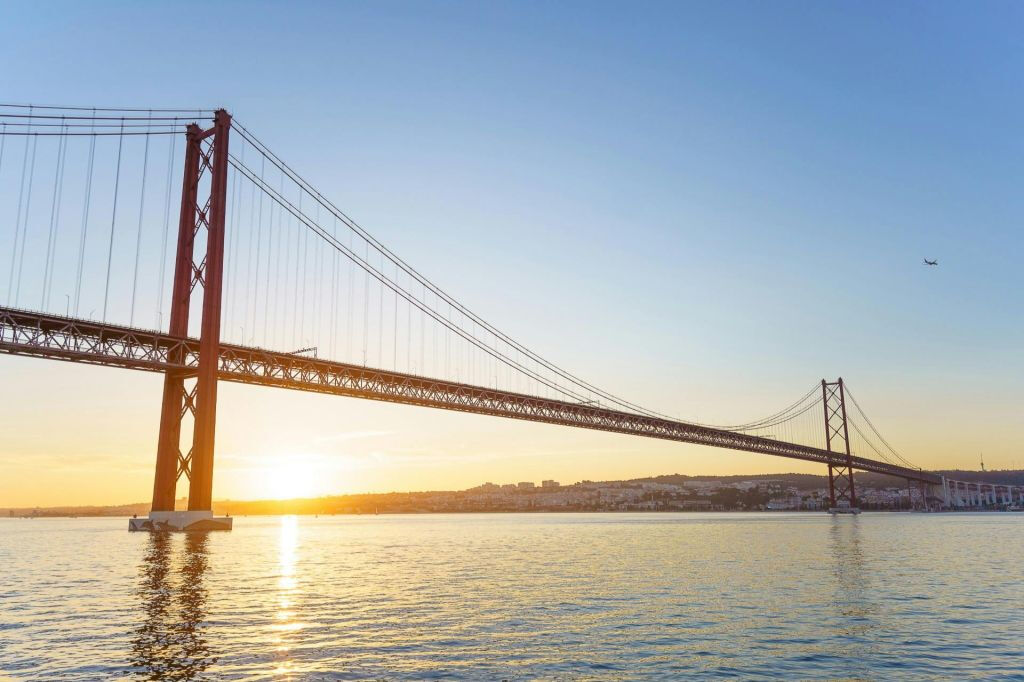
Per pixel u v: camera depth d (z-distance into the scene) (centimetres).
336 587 3694
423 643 2281
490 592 3512
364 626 2566
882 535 9394
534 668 1994
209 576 4194
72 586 3709
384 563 5303
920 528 12031
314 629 2503
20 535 11725
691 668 2016
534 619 2730
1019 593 3478
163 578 4069
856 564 4997
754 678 1933
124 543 7212
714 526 13300
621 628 2555
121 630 2469
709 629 2548
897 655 2188
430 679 1875
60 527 17850
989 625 2655
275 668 1956
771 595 3400
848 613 2892
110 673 1897
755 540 8188
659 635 2438
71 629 2488
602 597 3334
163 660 2033
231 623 2611
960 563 5075
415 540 9419
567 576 4272
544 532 11544
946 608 3030
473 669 1972
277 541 8688
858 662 2103
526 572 4534
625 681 1886
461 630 2502
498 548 7231
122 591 3491
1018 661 2131
